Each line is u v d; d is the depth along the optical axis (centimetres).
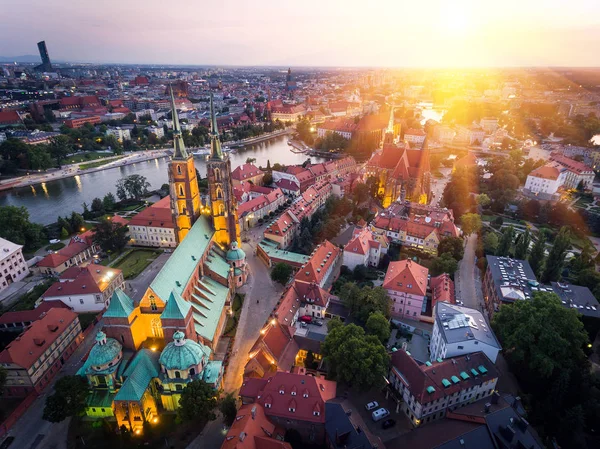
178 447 9156
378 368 9675
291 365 11044
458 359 10056
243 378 10194
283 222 18775
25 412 10144
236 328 13225
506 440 8388
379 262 16762
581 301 12556
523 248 15812
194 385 9419
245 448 7781
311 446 9019
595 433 9544
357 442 8188
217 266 14775
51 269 16650
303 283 13812
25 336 10925
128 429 9425
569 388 9988
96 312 14250
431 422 9181
